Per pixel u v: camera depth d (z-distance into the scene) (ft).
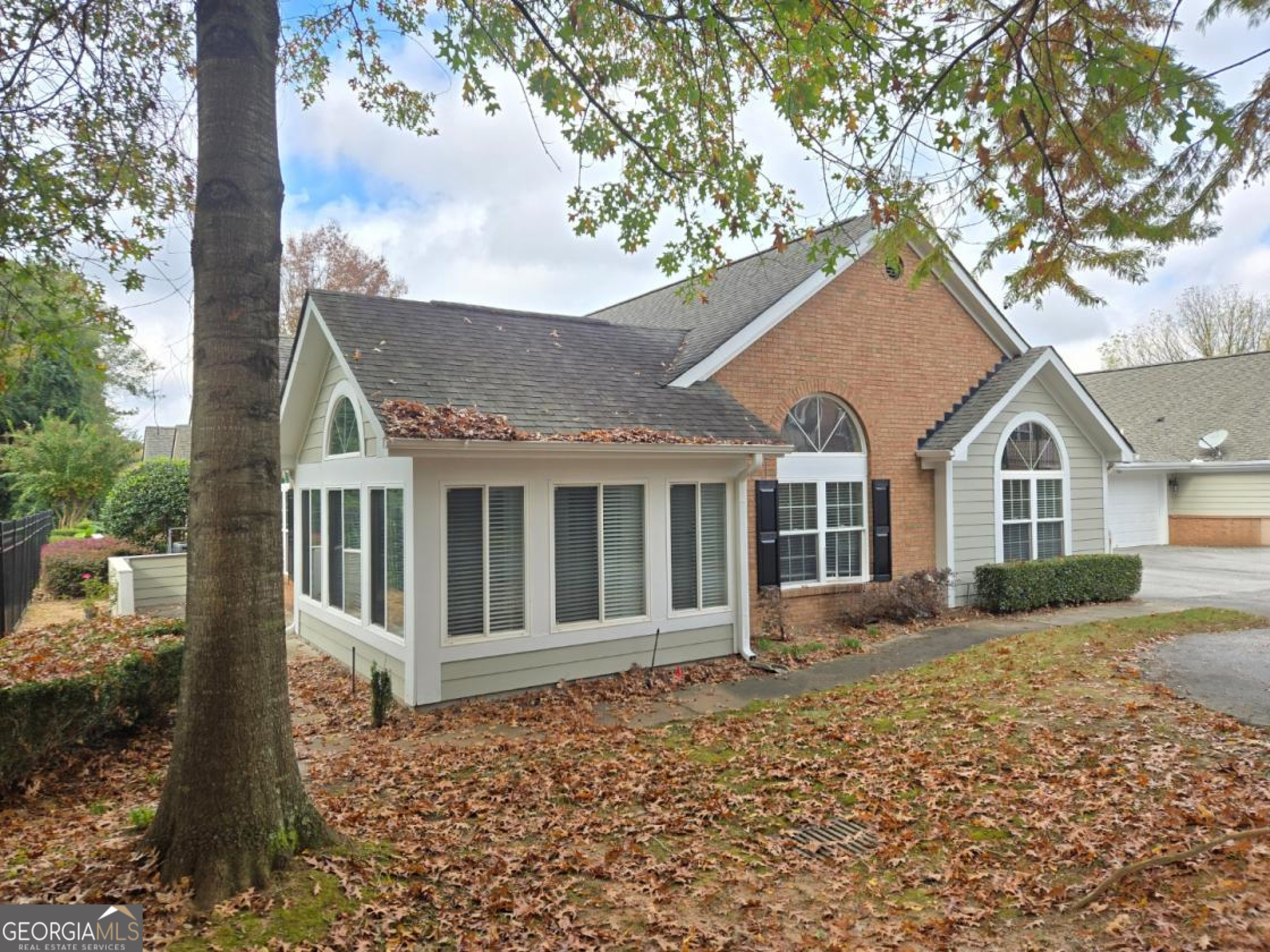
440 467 26.91
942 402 45.96
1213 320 133.39
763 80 19.35
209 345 13.44
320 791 19.60
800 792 18.72
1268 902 12.08
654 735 23.73
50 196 20.13
